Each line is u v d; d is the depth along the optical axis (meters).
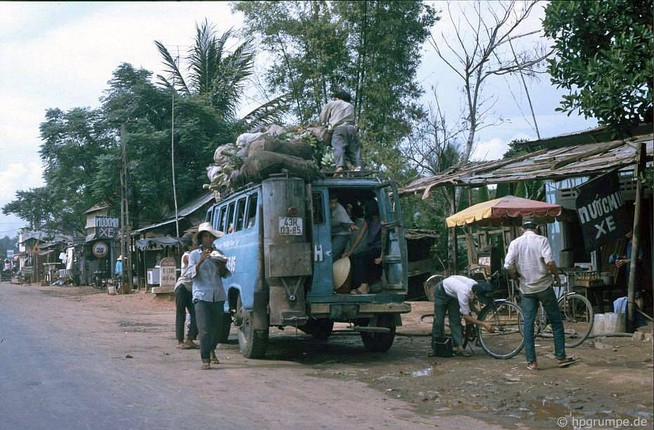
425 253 21.20
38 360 9.83
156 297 24.44
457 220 13.91
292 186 9.27
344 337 13.15
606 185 11.10
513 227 16.27
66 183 36.44
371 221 9.99
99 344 11.80
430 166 25.92
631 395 6.84
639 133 13.34
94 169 35.78
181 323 11.30
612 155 12.17
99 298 28.11
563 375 7.88
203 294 9.10
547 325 11.00
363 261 9.78
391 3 24.73
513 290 14.27
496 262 16.64
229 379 8.30
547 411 6.57
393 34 24.78
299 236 9.21
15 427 5.99
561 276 13.47
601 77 9.62
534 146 16.77
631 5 9.70
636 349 9.12
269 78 25.48
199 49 34.03
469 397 7.18
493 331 9.55
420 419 6.37
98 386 7.83
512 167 13.91
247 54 32.84
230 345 12.05
